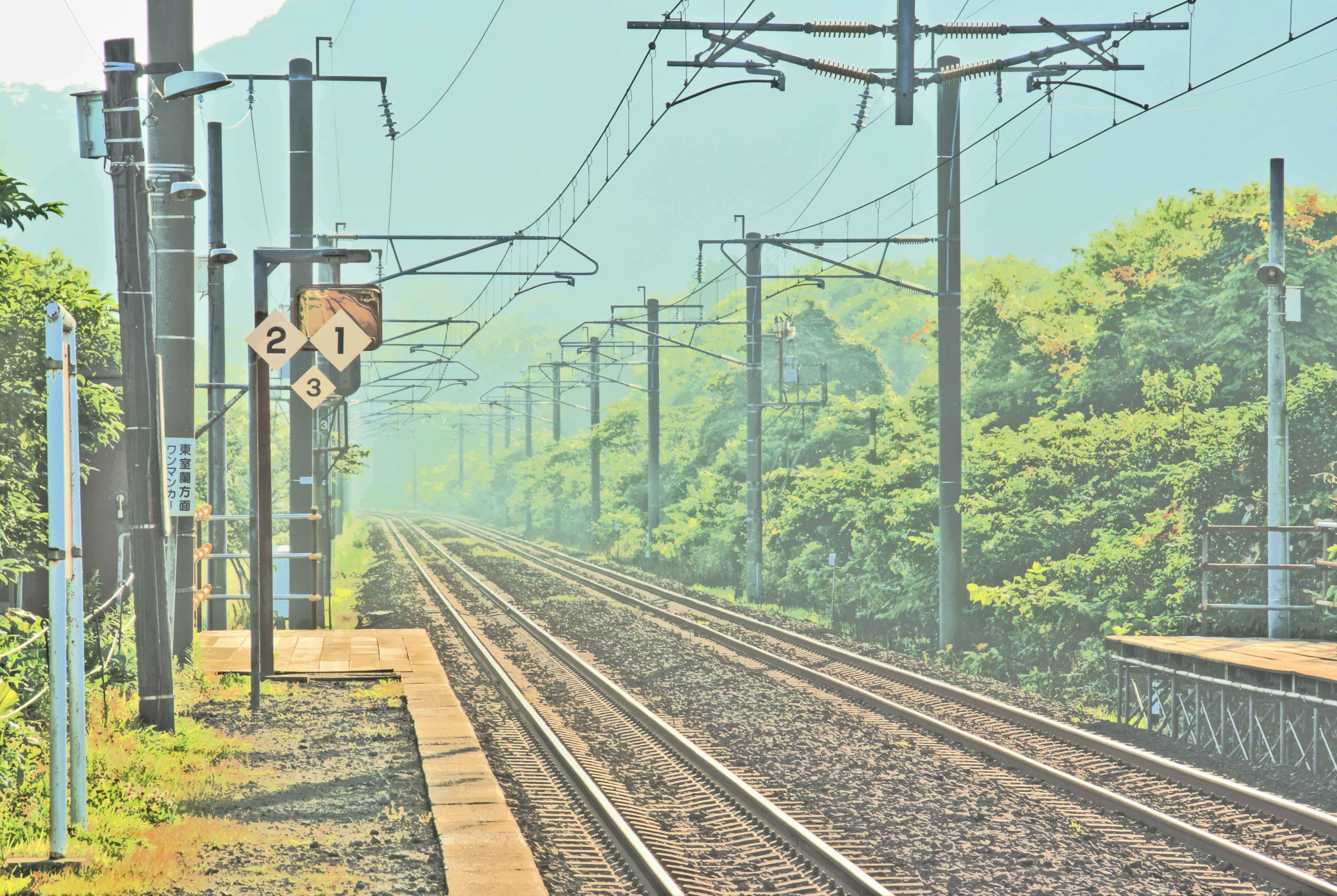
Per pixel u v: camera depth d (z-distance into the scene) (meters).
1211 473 82.69
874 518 111.00
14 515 52.75
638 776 47.78
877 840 37.78
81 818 32.62
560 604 117.31
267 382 59.38
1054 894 32.62
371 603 122.19
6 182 47.59
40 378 52.28
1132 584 80.62
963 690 63.81
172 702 47.91
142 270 45.84
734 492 158.75
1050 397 115.56
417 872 32.25
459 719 54.47
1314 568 66.19
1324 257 94.50
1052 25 57.72
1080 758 49.19
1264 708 53.16
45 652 44.66
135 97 45.31
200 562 81.44
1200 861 35.34
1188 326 102.12
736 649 84.44
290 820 37.53
